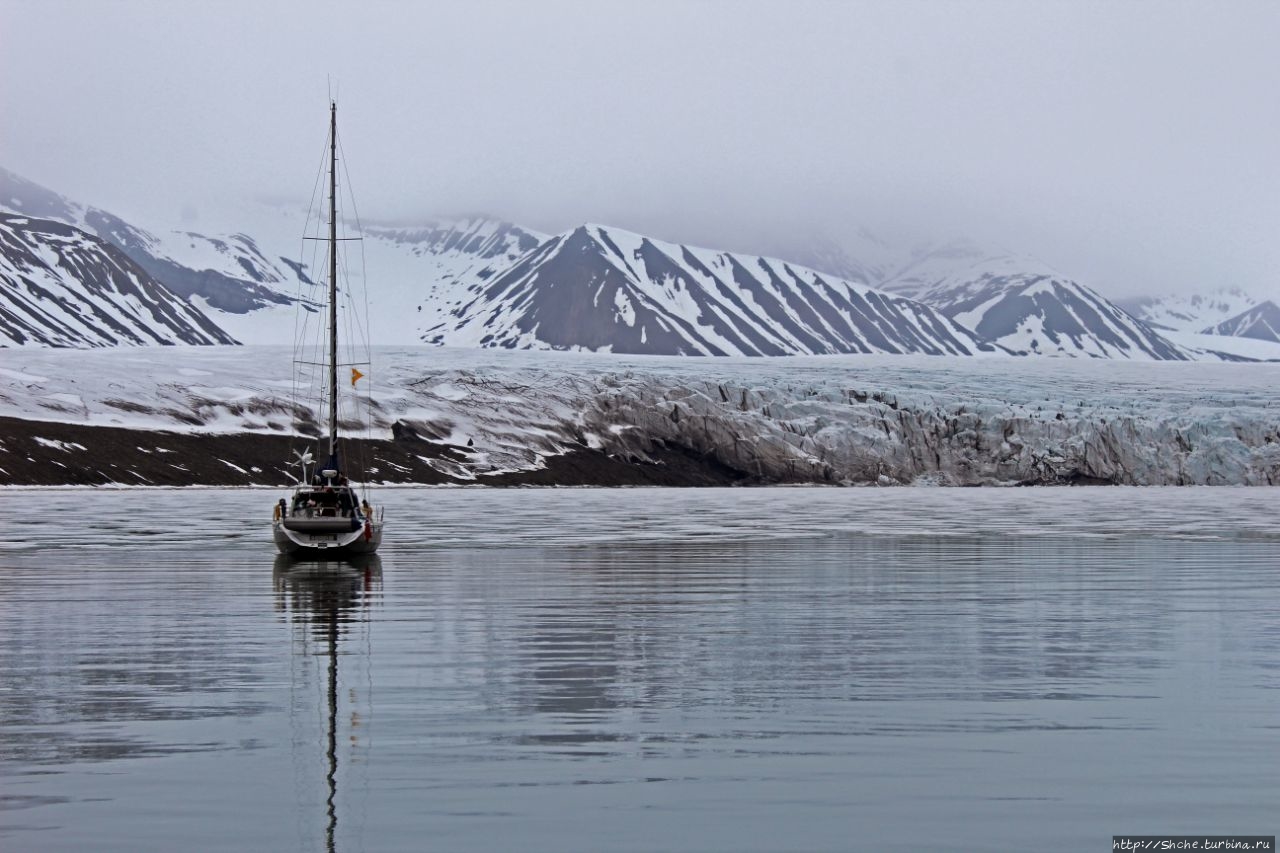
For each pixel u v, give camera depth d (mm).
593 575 42125
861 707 20359
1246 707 20375
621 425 191750
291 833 14070
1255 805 15148
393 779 16094
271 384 182750
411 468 164250
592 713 19859
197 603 33781
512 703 20531
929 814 14797
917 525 75125
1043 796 15469
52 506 93438
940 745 17875
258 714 19641
